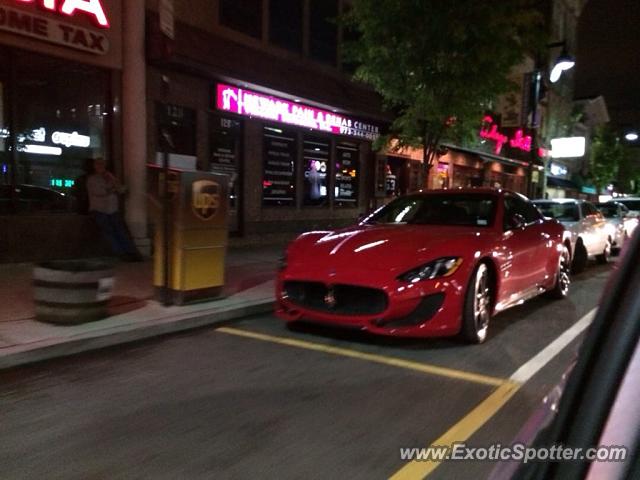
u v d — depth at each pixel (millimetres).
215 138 12438
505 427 3838
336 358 5344
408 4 10781
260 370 4977
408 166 19656
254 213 13594
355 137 16516
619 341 1107
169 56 10312
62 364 5098
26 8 8703
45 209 9578
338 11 16109
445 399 4340
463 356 5457
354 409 4121
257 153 13555
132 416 3953
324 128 15070
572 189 39188
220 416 3967
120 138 10422
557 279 8258
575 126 41469
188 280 6906
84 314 5941
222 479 3113
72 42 9312
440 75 11195
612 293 1171
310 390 4496
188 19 11578
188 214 6832
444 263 5461
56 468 3219
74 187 10000
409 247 5645
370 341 5918
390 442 3590
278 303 6035
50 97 9477
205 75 11578
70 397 4305
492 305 6184
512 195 7391
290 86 13422
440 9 10766
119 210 10406
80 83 9859
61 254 9672
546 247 7633
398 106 16812
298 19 14703
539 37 11555
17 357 5020
